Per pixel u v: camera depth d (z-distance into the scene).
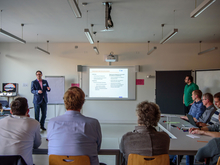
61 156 1.25
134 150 1.32
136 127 1.41
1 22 3.88
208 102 2.91
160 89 5.80
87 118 1.37
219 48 5.76
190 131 2.28
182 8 3.13
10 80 5.86
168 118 3.28
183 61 5.84
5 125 1.42
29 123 1.48
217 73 5.12
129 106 5.91
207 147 1.50
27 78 5.87
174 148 1.70
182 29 4.33
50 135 1.31
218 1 2.82
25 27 4.22
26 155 1.40
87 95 5.92
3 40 5.59
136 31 4.52
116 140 2.41
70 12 3.32
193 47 5.81
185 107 5.51
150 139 1.31
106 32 4.62
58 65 5.92
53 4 2.99
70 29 4.39
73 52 5.92
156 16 3.51
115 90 5.91
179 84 5.70
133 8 3.14
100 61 5.91
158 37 5.12
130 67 5.90
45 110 4.80
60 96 5.73
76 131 1.28
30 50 5.88
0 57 5.84
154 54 5.88
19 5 3.03
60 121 1.31
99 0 2.85
